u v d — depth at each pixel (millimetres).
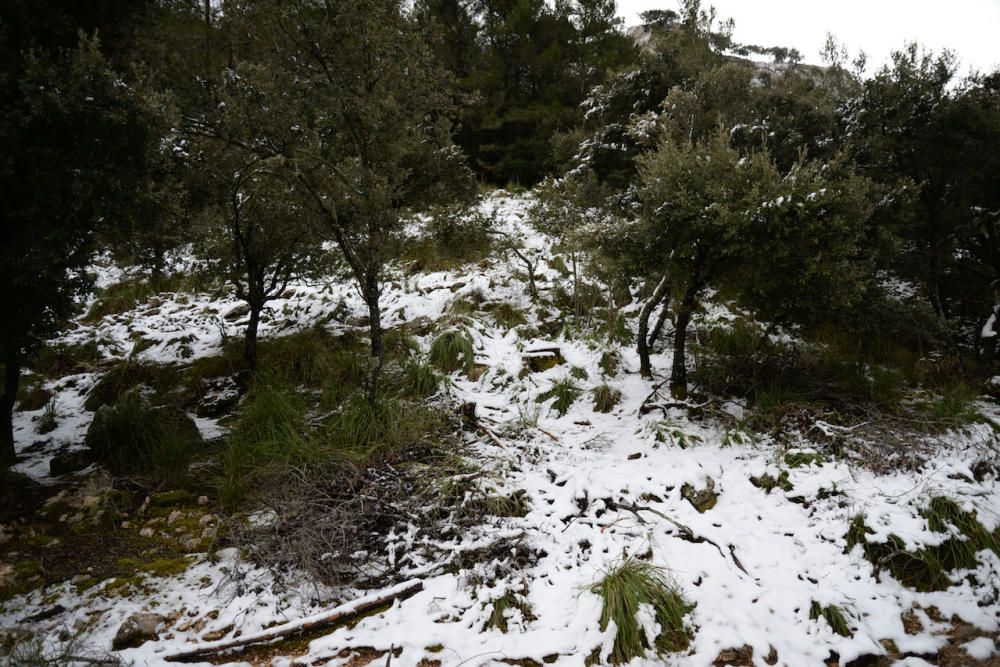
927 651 2842
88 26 3900
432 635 2846
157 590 3150
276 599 3084
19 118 3096
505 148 13727
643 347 5941
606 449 4723
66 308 3947
